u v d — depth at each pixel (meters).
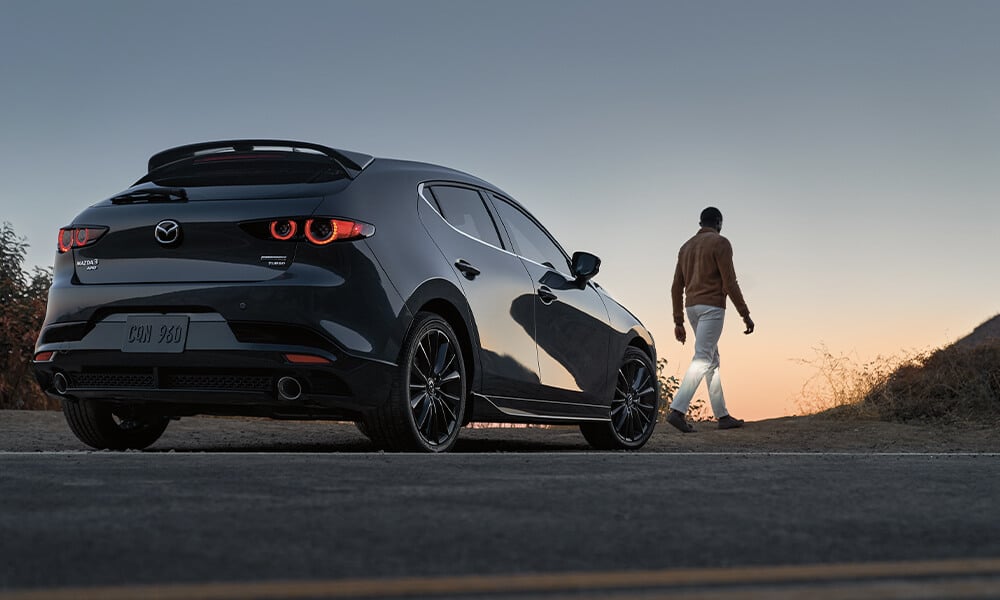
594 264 5.75
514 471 2.62
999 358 9.77
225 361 3.97
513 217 5.41
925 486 2.35
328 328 3.93
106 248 4.19
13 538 1.48
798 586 1.17
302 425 7.62
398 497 2.01
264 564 1.30
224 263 4.03
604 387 5.95
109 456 2.96
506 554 1.41
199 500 1.92
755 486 2.29
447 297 4.44
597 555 1.41
